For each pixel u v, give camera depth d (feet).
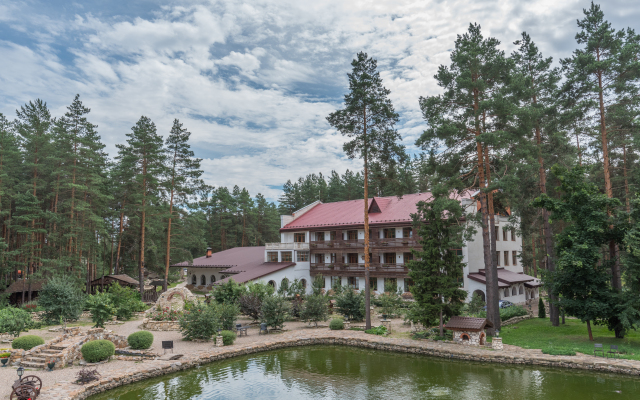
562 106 98.78
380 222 156.35
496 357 71.87
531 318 116.78
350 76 102.58
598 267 78.23
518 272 162.81
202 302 103.81
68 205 142.72
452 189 96.02
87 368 65.10
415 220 94.22
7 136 149.69
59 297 104.37
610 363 64.08
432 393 56.95
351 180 296.10
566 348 74.49
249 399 55.62
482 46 93.25
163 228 169.78
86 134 156.15
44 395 51.98
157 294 155.74
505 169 94.17
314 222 183.62
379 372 68.08
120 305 117.50
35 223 145.59
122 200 182.39
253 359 77.51
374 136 100.37
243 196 286.46
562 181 79.77
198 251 280.92
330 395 56.95
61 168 147.23
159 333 97.35
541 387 58.70
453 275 89.86
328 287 172.45
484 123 94.17
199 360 72.49
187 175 163.32
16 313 89.66
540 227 144.15
